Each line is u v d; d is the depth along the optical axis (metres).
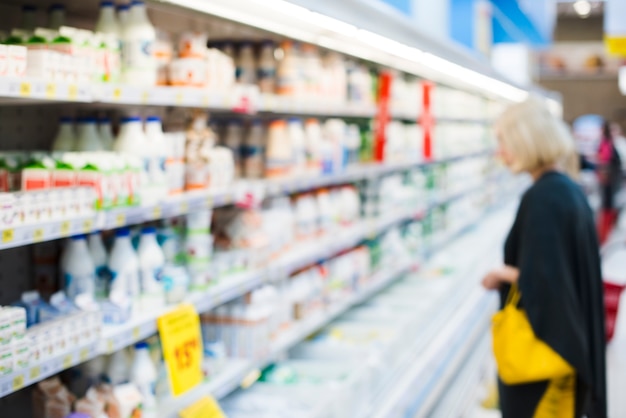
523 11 8.45
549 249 2.79
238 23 3.15
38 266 2.55
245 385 3.34
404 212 5.33
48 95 1.89
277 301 3.46
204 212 2.83
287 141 3.54
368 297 5.16
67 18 2.80
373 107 4.73
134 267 2.50
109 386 2.36
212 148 2.99
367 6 2.90
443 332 4.91
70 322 2.03
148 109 2.90
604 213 11.84
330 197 4.21
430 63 4.57
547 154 2.99
